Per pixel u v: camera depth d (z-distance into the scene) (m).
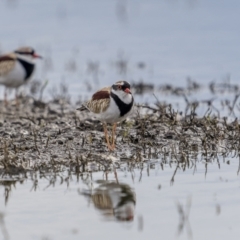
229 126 16.62
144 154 15.00
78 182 13.34
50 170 14.01
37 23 32.19
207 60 25.97
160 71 24.88
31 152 14.94
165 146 15.46
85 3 35.50
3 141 15.64
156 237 10.67
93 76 24.75
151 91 22.28
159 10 33.75
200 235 10.71
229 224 11.11
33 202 12.27
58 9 34.25
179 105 20.25
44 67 25.95
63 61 26.84
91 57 27.12
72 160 14.44
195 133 16.19
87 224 11.20
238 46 27.55
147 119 16.94
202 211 11.67
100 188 12.98
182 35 29.67
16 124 17.53
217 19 31.72
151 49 27.94
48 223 11.26
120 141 15.71
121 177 13.60
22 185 13.20
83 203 12.17
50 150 15.09
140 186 13.05
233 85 22.61
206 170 13.97
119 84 14.59
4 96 22.66
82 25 31.91
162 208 11.87
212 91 22.06
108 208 11.91
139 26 31.45
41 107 20.39
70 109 19.86
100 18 32.94
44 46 28.69
